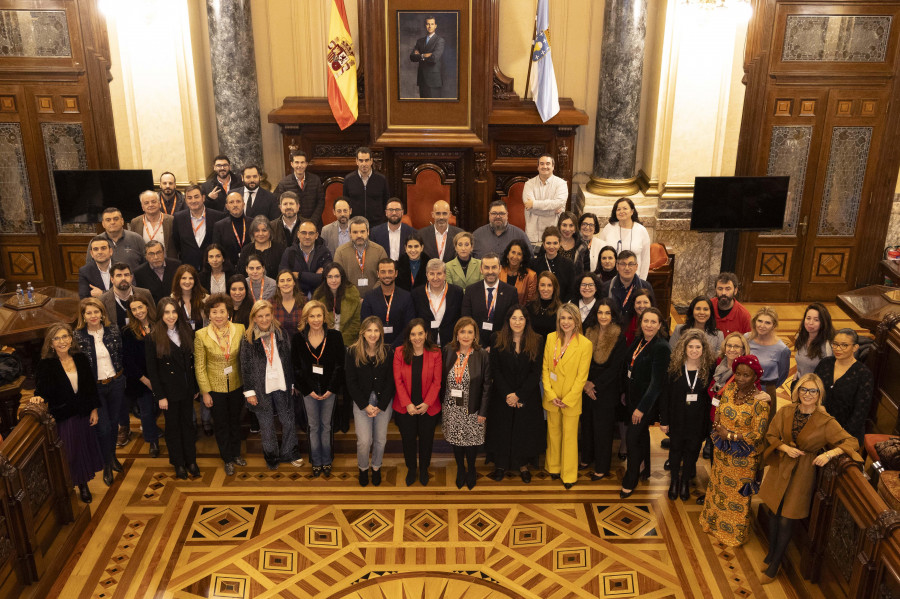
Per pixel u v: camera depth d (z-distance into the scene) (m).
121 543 5.55
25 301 7.13
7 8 8.59
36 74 8.81
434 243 7.21
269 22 9.30
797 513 5.02
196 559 5.40
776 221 8.60
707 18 8.55
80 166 9.17
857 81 8.95
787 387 5.99
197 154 9.27
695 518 5.85
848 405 5.45
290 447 6.35
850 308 6.89
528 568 5.34
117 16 8.62
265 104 9.62
